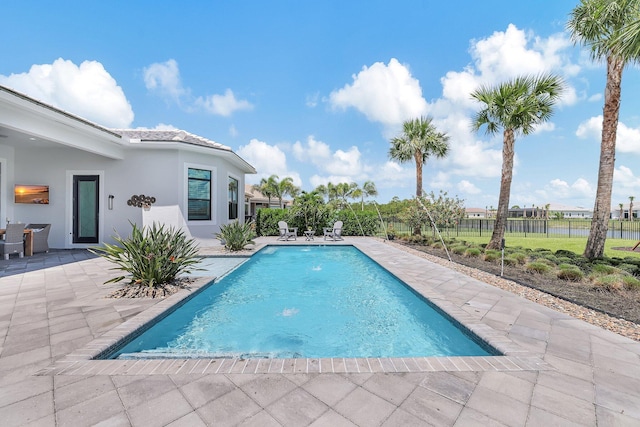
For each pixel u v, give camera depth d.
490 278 6.29
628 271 6.17
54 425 1.81
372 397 2.15
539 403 2.08
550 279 6.11
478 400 2.12
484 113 10.29
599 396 2.17
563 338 3.21
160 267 5.12
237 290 6.44
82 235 10.27
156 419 1.88
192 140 11.41
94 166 10.16
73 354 2.73
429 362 2.68
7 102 5.80
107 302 4.41
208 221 11.24
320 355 3.50
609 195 7.63
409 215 13.72
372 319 4.73
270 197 36.31
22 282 5.65
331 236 16.27
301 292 6.28
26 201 9.69
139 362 2.60
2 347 2.89
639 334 3.32
